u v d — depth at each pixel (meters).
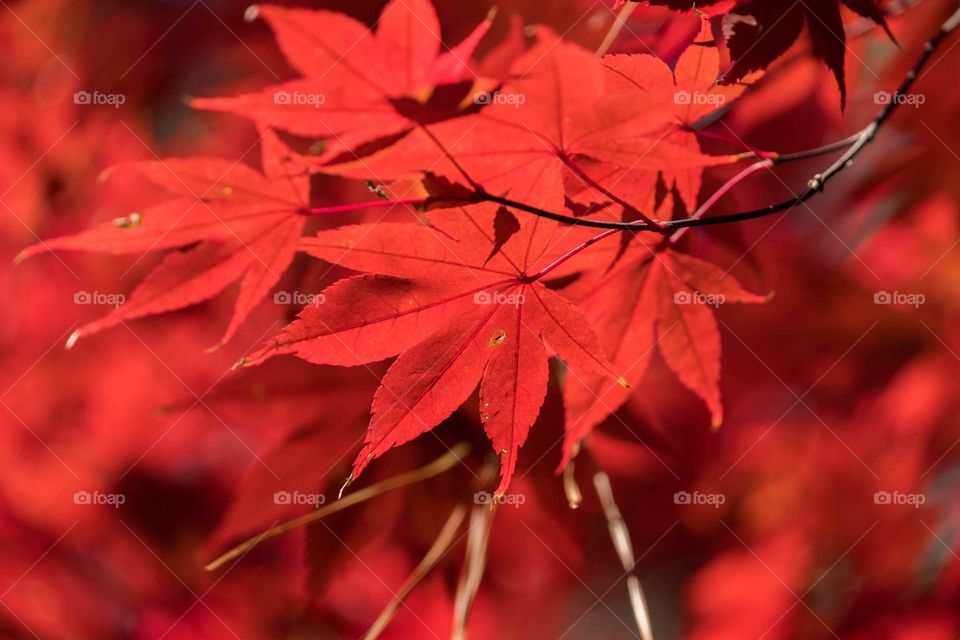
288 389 0.58
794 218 0.85
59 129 0.76
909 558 0.77
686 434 0.86
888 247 0.77
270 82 0.75
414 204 0.51
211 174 0.51
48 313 0.71
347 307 0.49
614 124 0.49
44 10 0.77
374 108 0.50
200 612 0.75
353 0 0.60
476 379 0.49
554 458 0.58
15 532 0.74
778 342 0.85
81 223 0.75
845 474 0.83
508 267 0.49
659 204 0.52
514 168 0.50
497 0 0.61
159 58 0.81
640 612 0.56
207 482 0.77
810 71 0.63
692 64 0.50
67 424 0.73
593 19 0.58
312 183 0.58
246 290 0.52
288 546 0.76
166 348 0.69
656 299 0.53
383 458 0.58
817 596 0.81
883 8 0.57
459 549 0.59
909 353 0.80
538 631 0.93
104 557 0.75
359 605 0.76
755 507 0.89
